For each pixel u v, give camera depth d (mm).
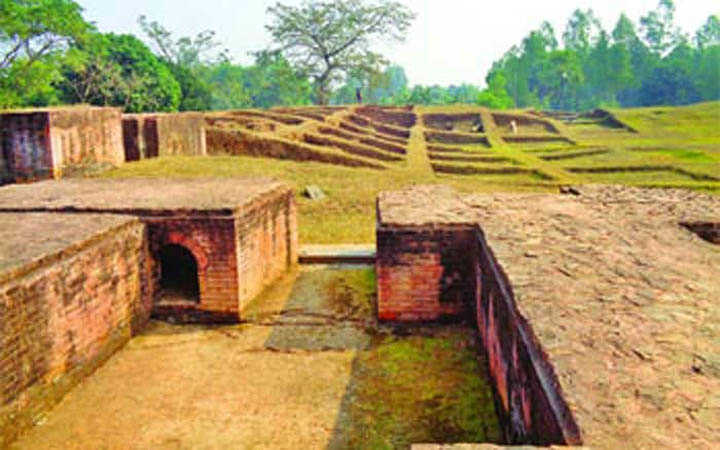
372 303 8500
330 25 50031
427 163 22328
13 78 30438
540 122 41781
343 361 6781
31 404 5504
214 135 21672
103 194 9055
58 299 5914
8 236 6559
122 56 40594
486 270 6430
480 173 21875
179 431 5430
